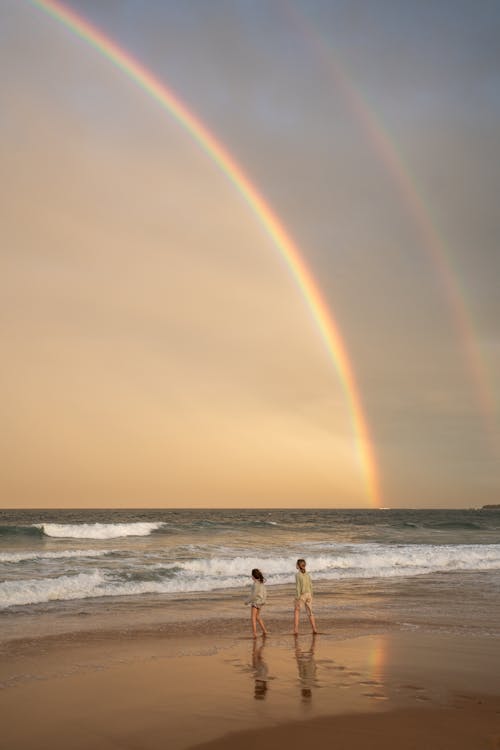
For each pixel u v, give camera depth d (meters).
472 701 8.88
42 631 13.72
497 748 7.14
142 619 15.42
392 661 11.27
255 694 9.17
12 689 9.38
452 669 10.71
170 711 8.39
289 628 14.54
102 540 40.81
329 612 16.89
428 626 14.88
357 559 28.34
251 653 11.89
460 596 19.98
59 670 10.48
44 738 7.39
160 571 22.98
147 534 47.56
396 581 23.58
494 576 25.56
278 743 7.25
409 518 113.19
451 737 7.46
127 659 11.31
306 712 8.34
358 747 7.14
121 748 7.09
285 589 21.38
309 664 11.02
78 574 21.03
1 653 11.63
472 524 73.12
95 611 16.45
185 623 14.99
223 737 7.43
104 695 9.10
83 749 7.06
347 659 11.42
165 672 10.42
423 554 30.27
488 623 15.33
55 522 73.50
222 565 24.50
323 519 102.56
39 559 25.75
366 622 15.39
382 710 8.43
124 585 20.14
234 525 58.94
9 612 16.12
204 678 10.05
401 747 7.14
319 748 7.12
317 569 26.44
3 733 7.54
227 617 15.95
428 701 8.86
